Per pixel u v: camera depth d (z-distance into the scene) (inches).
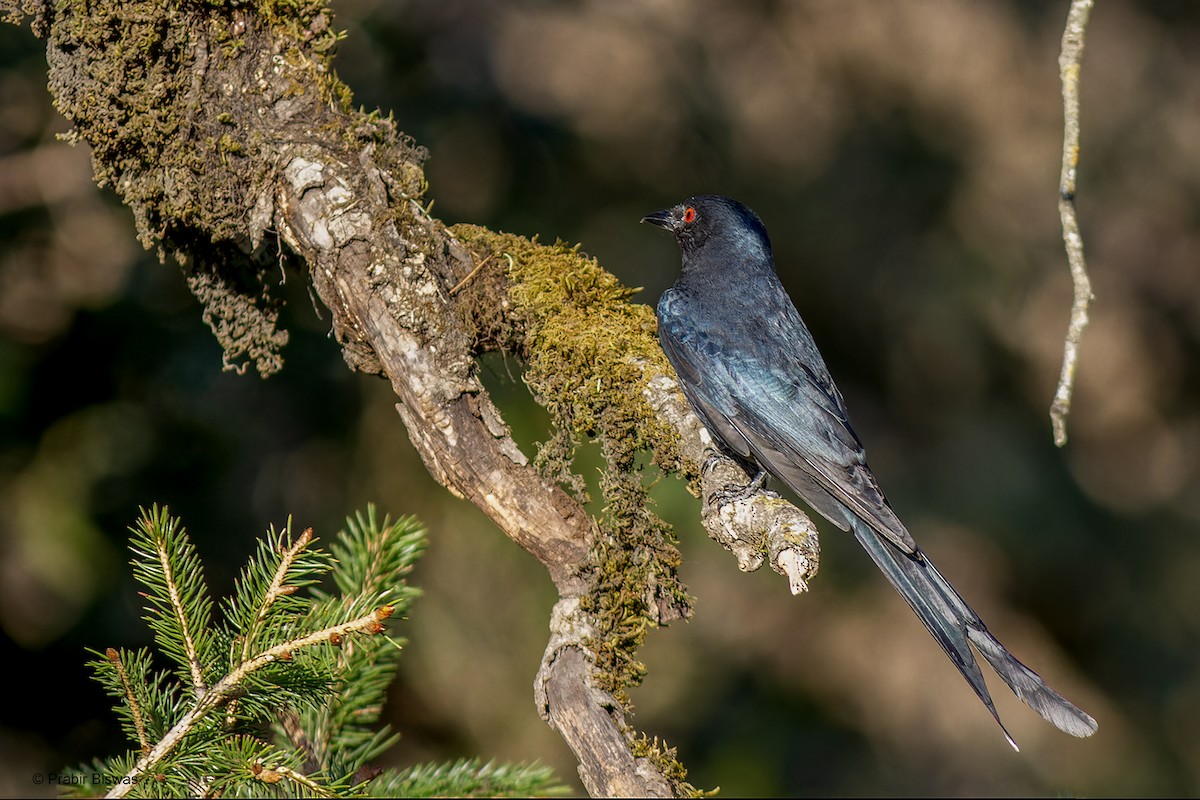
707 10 697.6
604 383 288.4
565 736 245.3
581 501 268.4
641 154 642.8
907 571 309.1
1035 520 704.4
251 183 272.2
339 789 203.6
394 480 512.4
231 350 301.1
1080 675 687.7
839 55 704.4
